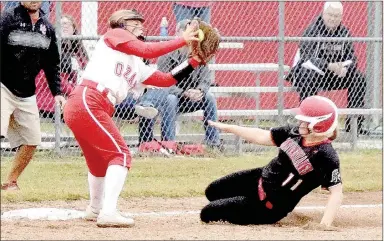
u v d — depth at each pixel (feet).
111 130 47.62
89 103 47.24
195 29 47.85
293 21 107.34
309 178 48.47
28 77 63.05
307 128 47.83
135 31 49.34
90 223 50.26
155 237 42.80
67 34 84.89
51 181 70.74
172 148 85.76
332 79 93.15
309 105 47.98
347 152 93.30
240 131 50.16
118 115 85.30
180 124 94.22
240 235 43.91
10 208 57.67
